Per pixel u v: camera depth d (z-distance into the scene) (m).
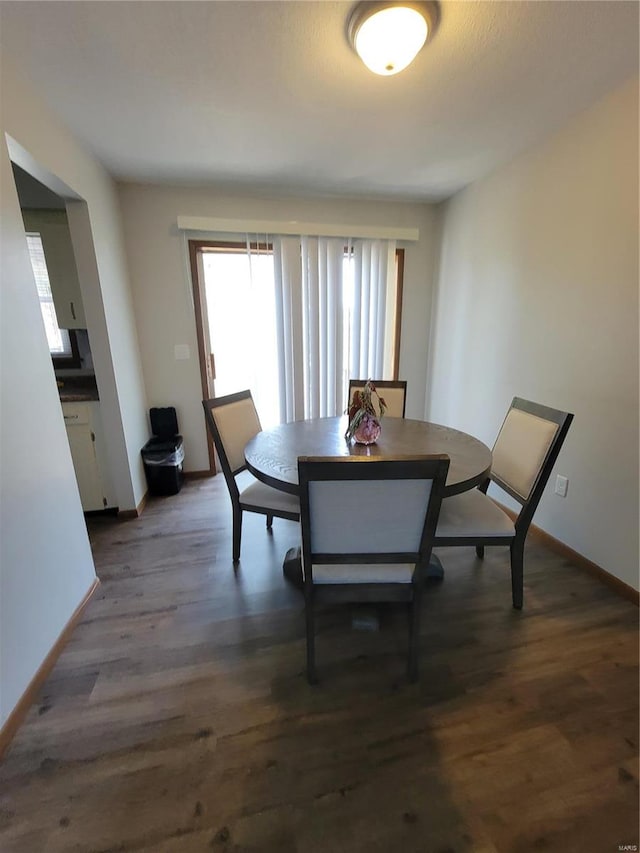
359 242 3.14
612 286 1.78
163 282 2.93
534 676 1.39
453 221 3.01
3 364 1.29
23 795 1.05
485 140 2.11
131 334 2.78
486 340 2.71
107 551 2.22
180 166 2.41
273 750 1.16
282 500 1.93
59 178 1.81
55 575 1.54
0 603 1.21
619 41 1.37
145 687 1.37
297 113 1.82
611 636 1.57
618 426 1.80
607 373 1.83
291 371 3.25
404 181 2.70
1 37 1.31
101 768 1.11
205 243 2.92
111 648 1.54
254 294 3.06
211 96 1.68
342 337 3.31
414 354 3.54
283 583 1.94
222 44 1.36
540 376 2.25
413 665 1.36
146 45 1.36
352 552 1.25
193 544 2.30
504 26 1.28
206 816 1.00
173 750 1.16
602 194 1.79
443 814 1.00
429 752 1.15
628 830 0.96
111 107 1.74
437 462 1.04
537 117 1.89
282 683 1.38
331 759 1.13
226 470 2.00
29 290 1.46
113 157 2.26
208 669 1.44
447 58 1.44
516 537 1.66
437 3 1.19
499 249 2.51
